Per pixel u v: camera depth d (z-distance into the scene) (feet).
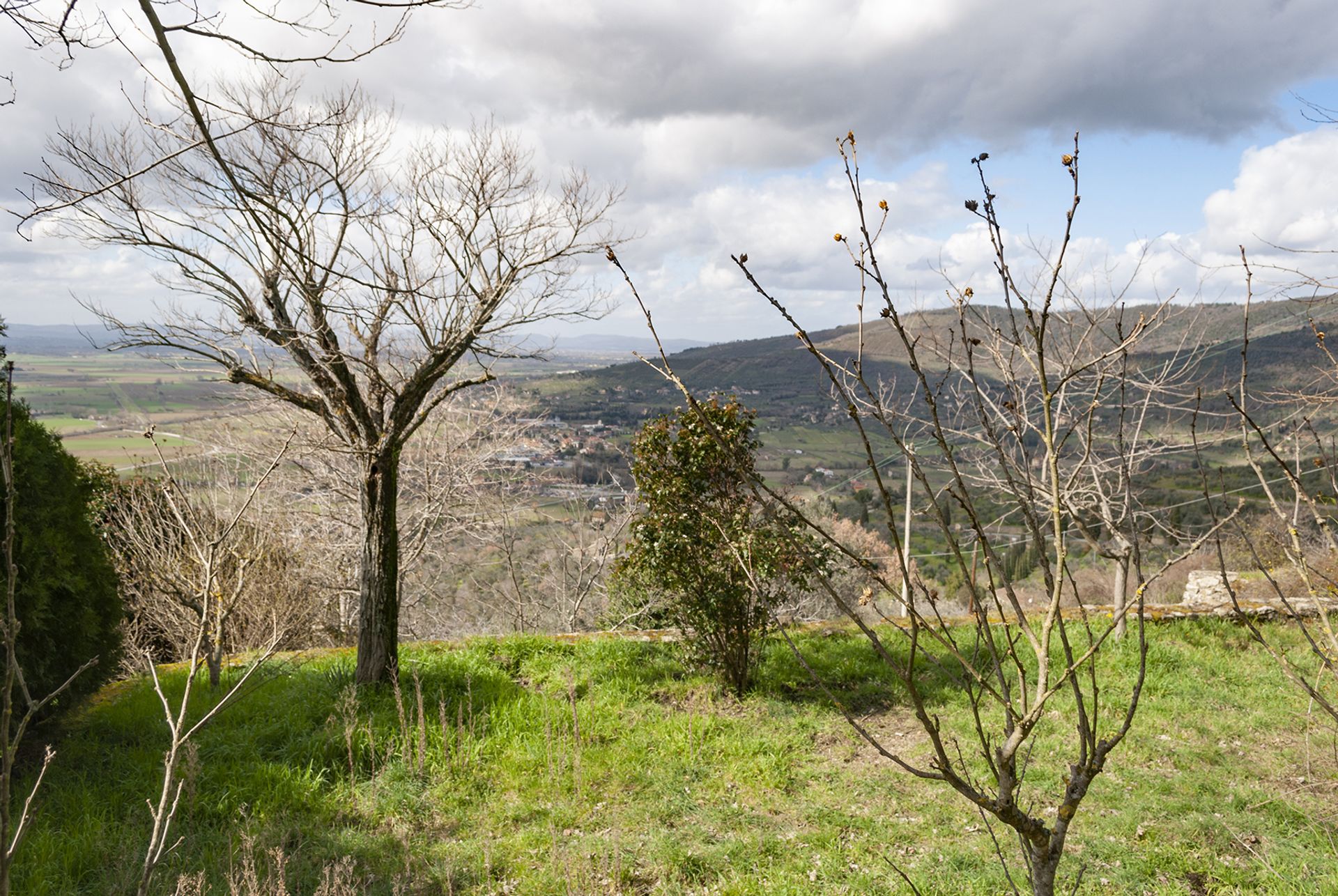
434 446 48.42
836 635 31.71
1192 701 25.05
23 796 18.84
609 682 27.09
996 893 15.57
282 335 23.20
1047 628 5.95
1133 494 6.93
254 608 35.40
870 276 5.50
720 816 18.98
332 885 15.72
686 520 25.11
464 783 20.51
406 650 29.73
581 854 17.35
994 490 23.61
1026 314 5.49
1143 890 15.67
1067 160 5.10
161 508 33.22
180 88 5.69
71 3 6.81
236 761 21.02
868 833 18.22
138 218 20.88
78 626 22.06
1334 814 18.38
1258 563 8.20
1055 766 20.93
